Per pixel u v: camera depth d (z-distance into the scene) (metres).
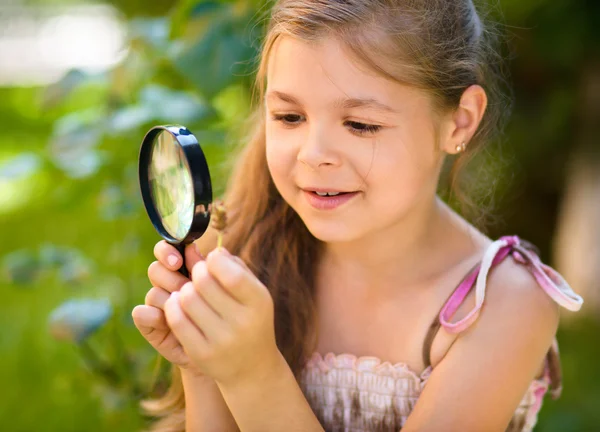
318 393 1.77
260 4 2.30
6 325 3.94
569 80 3.91
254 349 1.38
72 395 3.23
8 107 7.42
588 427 3.20
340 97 1.41
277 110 1.48
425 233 1.69
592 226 3.90
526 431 1.81
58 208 2.99
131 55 2.59
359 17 1.42
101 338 2.78
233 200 1.91
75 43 7.51
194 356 1.38
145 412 2.35
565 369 3.61
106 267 3.80
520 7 3.54
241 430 1.48
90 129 2.55
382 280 1.71
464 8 1.66
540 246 4.20
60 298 4.21
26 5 8.94
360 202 1.49
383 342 1.72
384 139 1.45
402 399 1.68
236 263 1.35
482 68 1.77
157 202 1.45
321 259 1.81
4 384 3.42
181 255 1.46
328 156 1.43
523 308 1.57
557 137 4.00
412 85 1.46
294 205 1.54
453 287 1.66
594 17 3.60
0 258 4.54
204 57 2.33
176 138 1.30
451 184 1.91
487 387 1.52
